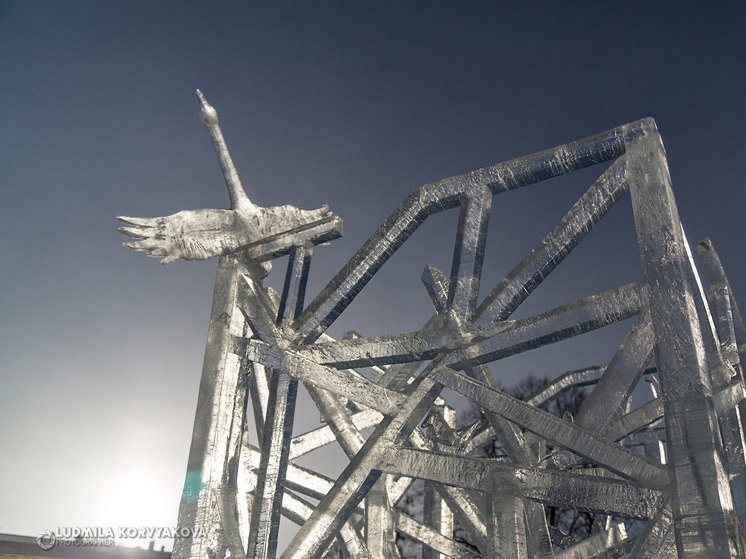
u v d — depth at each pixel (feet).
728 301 15.51
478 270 10.52
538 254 9.94
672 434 8.02
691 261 11.58
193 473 10.11
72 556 39.96
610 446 8.77
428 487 17.10
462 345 10.14
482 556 14.10
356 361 10.69
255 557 9.61
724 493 7.61
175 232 11.19
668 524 8.18
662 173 9.21
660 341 8.47
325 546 9.73
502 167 10.50
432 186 10.85
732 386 12.19
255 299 11.30
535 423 9.30
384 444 10.11
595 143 9.82
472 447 16.61
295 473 14.71
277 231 11.97
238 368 10.93
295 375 10.70
